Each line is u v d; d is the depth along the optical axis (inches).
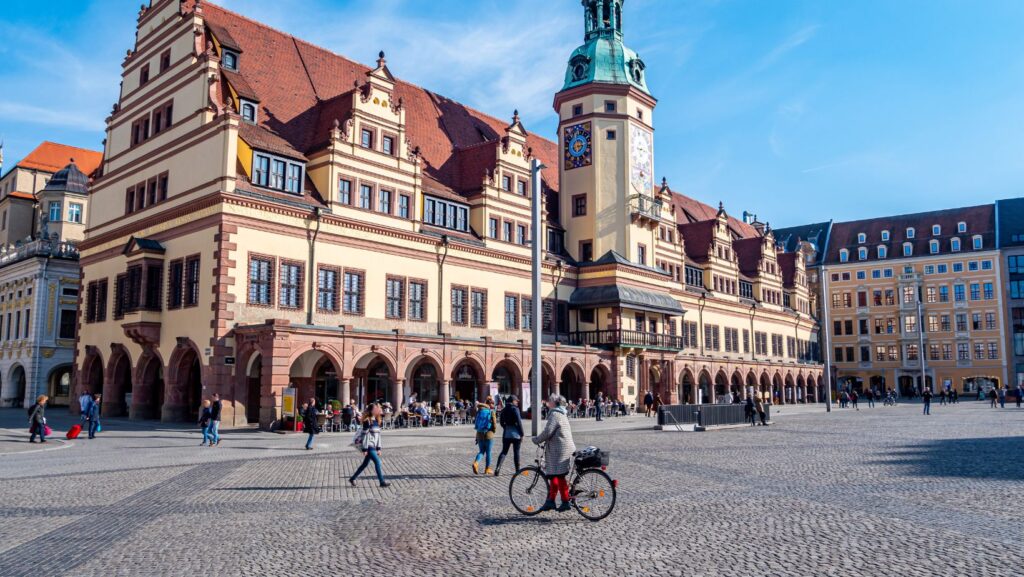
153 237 1648.6
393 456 979.3
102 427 1434.5
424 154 2062.0
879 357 4318.4
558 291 2226.9
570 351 2030.0
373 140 1752.0
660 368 2429.9
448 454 1006.4
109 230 1828.2
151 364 1647.4
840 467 841.5
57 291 2425.0
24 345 2417.6
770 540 463.5
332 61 2023.9
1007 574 383.9
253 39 1828.2
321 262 1601.9
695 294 2780.5
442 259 1870.1
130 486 703.7
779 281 3489.2
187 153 1592.0
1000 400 2726.4
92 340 1824.6
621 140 2369.6
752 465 862.5
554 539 470.0
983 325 4062.5
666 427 1499.8
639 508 576.4
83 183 2726.4
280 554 435.8
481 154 2117.4
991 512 557.3
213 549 448.8
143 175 1739.7
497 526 511.5
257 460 927.7
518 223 2124.8
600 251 2295.8
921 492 653.9
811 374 3548.2
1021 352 3971.5
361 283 1676.9
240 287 1460.4
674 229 2738.7
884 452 1015.6
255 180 1536.7
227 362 1422.2
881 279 4350.4
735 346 3056.1
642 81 2481.5
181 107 1653.5
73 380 1879.9
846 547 443.8
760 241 3393.2
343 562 417.4
